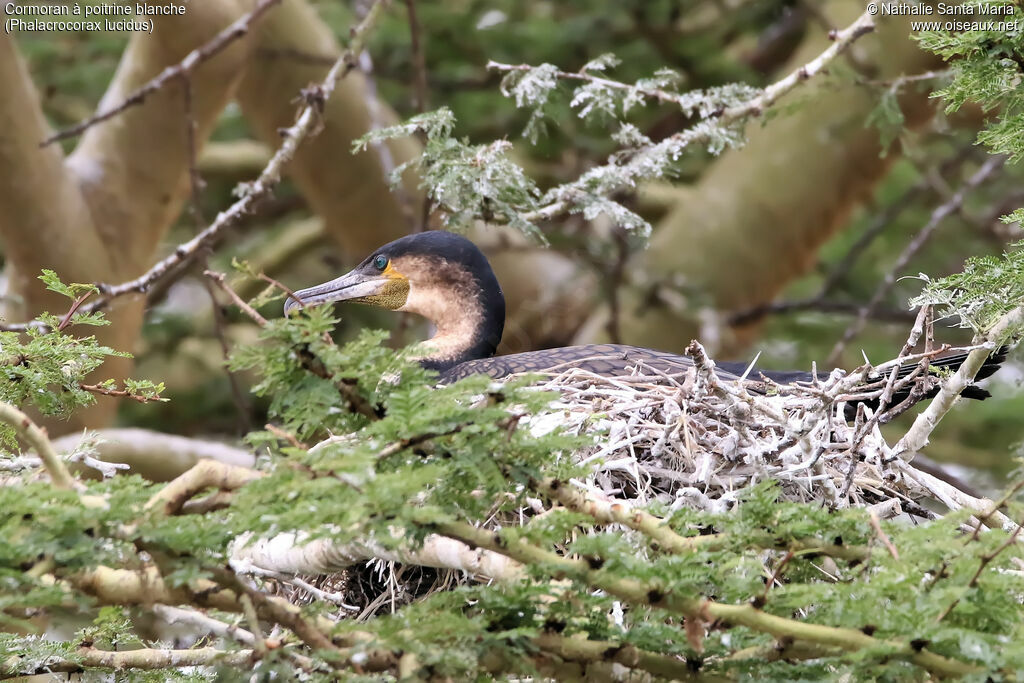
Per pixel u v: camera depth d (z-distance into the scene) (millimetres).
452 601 5867
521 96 10922
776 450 7641
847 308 16484
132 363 15633
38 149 13891
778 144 16219
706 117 11359
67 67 17906
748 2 17250
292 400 5441
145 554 5543
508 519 7500
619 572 5594
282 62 15344
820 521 5754
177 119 14898
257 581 6680
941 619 5324
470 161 10234
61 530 5234
